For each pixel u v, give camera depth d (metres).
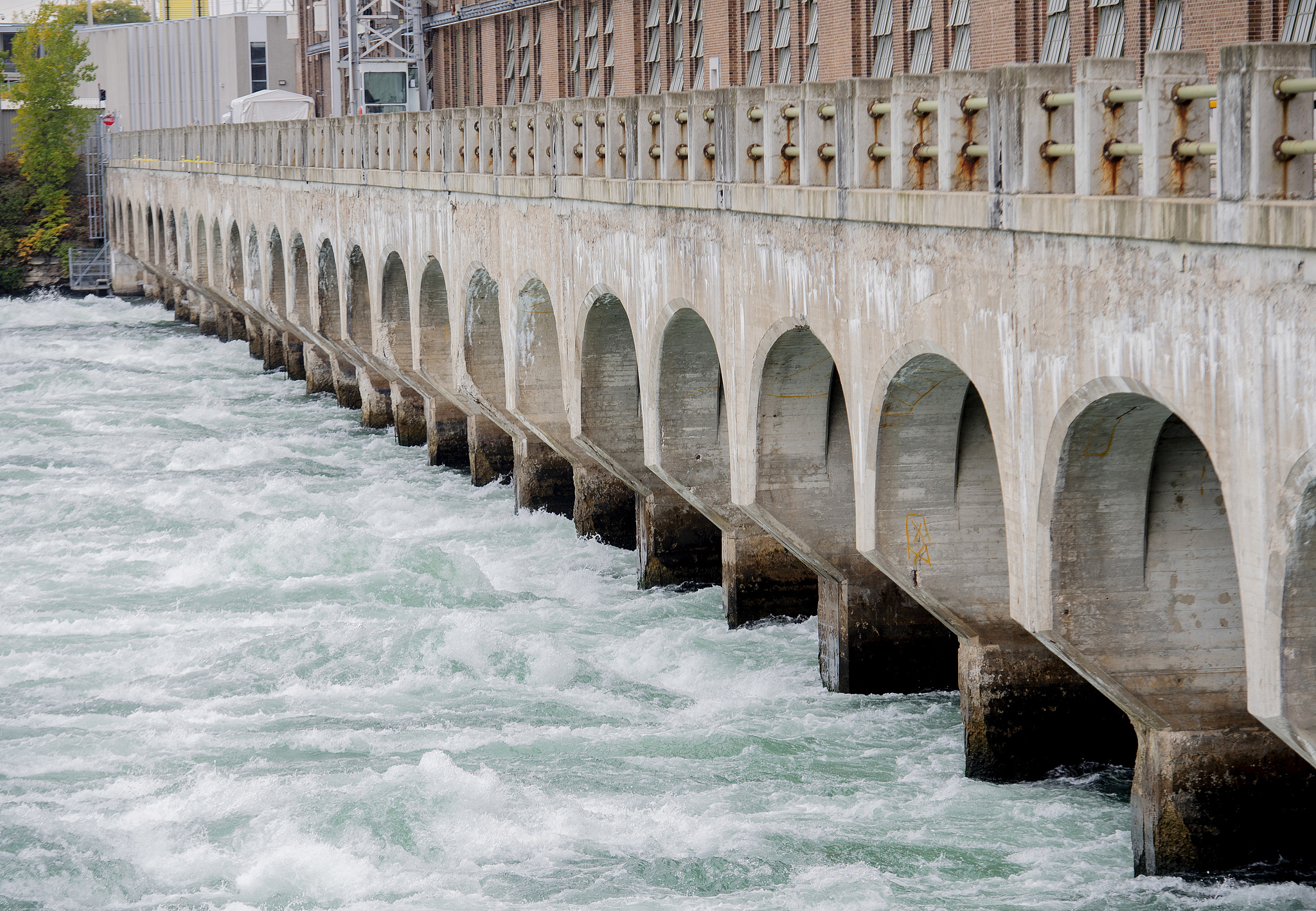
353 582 32.88
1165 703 17.42
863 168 20.42
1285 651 13.58
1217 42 21.56
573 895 17.84
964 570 21.27
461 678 26.77
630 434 32.12
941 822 19.69
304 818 19.95
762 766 21.94
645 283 28.06
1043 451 16.89
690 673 26.80
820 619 25.84
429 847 19.19
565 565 35.03
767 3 38.34
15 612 31.27
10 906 18.06
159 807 20.67
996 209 17.20
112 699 25.97
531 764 22.27
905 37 31.77
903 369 19.83
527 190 33.78
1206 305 14.06
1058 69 16.77
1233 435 13.84
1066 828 19.34
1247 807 17.52
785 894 17.69
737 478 25.06
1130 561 17.33
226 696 26.11
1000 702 21.06
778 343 23.41
